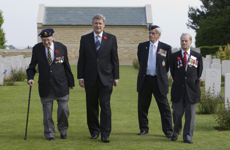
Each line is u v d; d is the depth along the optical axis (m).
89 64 5.49
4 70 14.41
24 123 6.80
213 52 27.72
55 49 5.45
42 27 33.91
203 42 33.53
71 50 34.31
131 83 15.13
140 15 35.31
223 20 32.50
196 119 7.44
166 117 5.74
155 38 5.73
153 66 5.71
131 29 34.56
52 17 34.50
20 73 15.64
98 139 5.53
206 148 5.08
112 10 35.69
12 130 6.18
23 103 9.35
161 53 5.73
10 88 12.80
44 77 5.36
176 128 5.49
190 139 5.38
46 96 5.34
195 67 5.44
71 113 7.98
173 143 5.32
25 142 5.27
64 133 5.57
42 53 5.45
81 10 35.44
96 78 5.45
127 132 6.14
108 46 5.52
